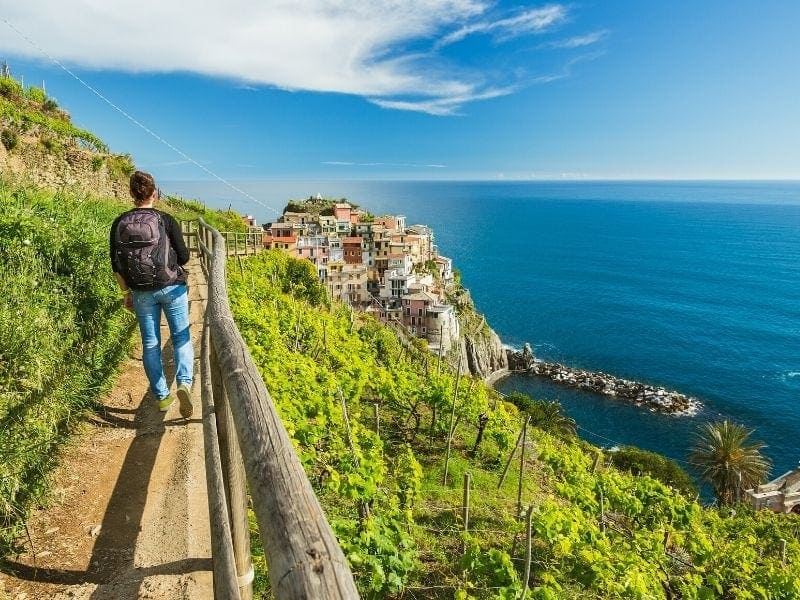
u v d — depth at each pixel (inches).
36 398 151.3
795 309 4456.2
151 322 191.6
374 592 203.0
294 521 43.8
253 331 375.6
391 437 426.6
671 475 1371.8
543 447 494.6
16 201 246.4
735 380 2805.1
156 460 175.6
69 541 132.4
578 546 292.4
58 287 203.3
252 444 60.2
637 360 3159.5
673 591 367.2
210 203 2078.0
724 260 7273.6
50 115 1255.5
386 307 3083.2
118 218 187.6
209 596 116.0
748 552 447.5
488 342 3043.8
